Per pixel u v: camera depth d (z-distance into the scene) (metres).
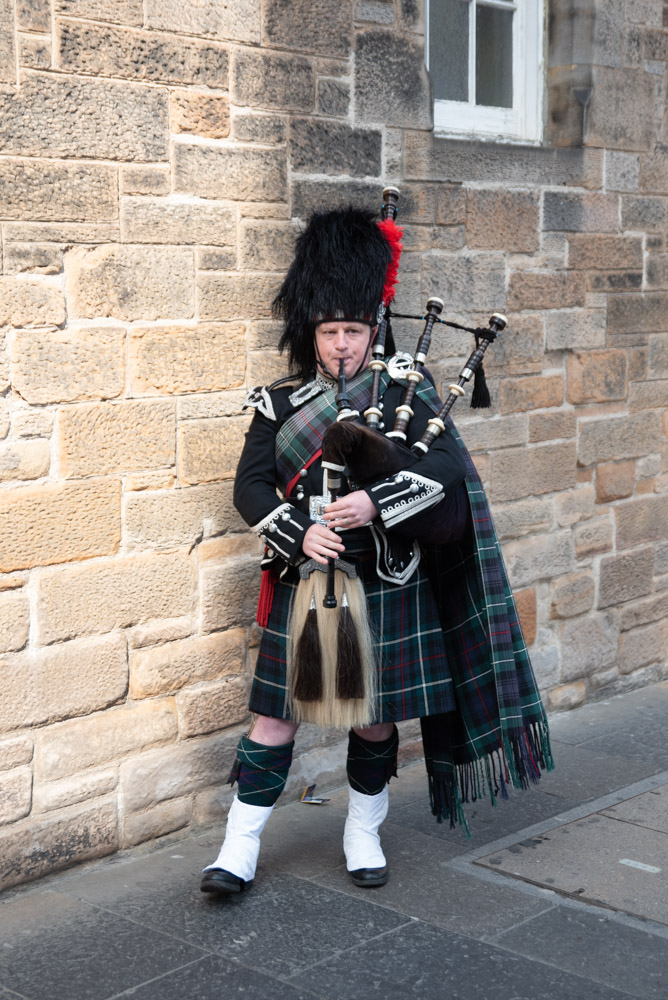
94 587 2.91
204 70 3.00
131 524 2.97
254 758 2.79
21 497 2.76
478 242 3.76
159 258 2.96
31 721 2.83
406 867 2.97
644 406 4.44
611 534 4.38
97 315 2.85
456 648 2.91
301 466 2.71
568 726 4.11
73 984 2.40
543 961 2.50
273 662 2.76
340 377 2.65
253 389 2.85
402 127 3.50
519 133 4.12
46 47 2.70
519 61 4.10
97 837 2.97
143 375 2.96
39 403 2.77
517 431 3.97
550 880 2.90
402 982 2.41
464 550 2.84
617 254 4.23
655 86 4.30
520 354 3.94
